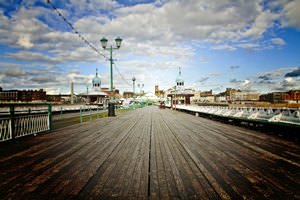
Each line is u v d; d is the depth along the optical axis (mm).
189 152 5609
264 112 10375
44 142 7004
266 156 5203
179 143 6875
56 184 3404
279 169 4191
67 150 5824
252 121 10781
